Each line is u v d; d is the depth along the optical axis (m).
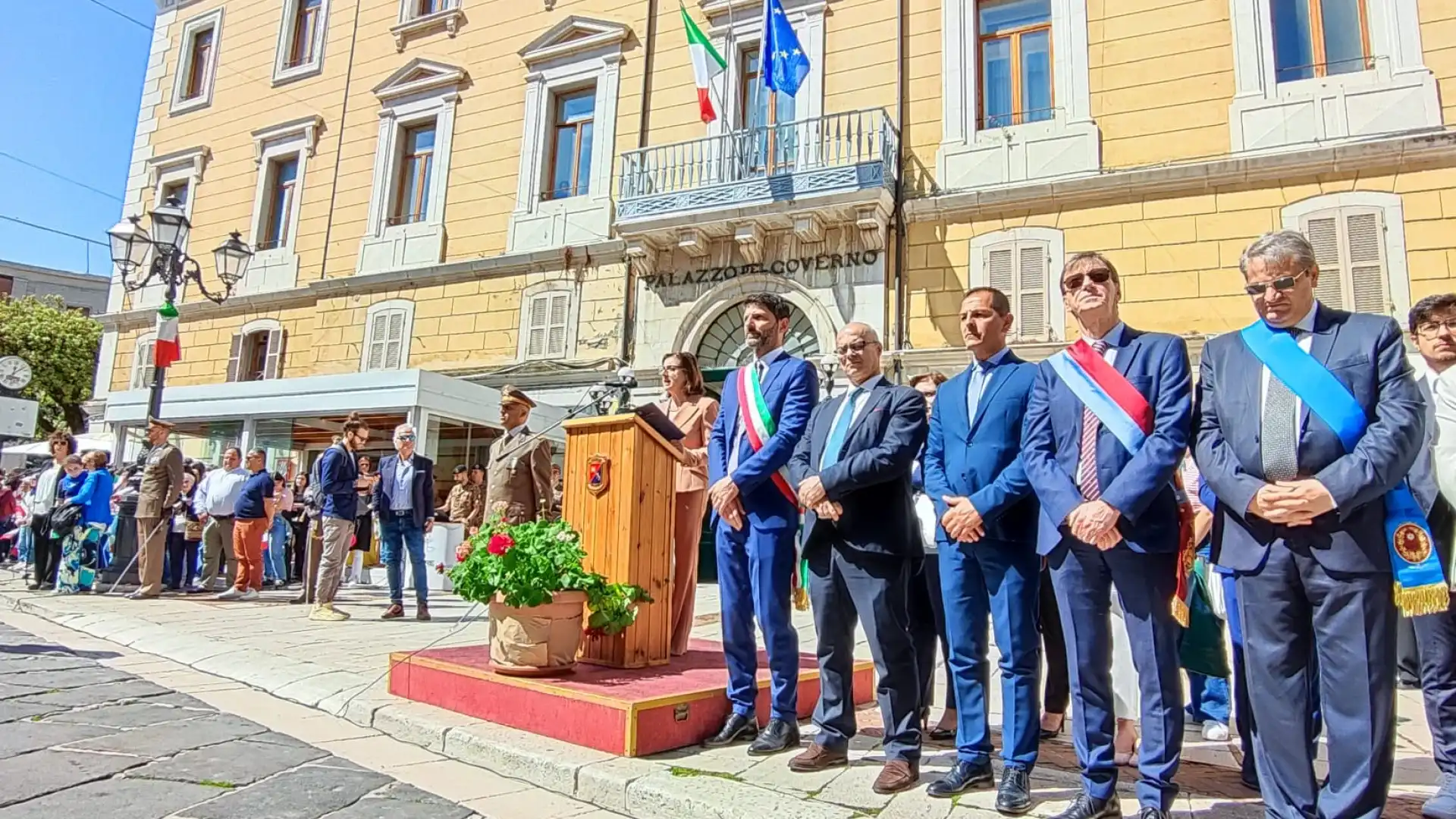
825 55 12.59
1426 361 3.45
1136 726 3.49
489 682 3.80
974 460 3.03
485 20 15.35
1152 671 2.65
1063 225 10.94
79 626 6.50
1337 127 9.88
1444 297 3.38
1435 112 9.52
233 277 11.19
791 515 3.53
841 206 11.42
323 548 7.24
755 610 3.64
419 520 7.32
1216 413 2.62
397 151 15.74
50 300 32.56
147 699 4.23
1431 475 3.20
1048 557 2.82
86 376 27.30
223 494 8.90
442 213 14.97
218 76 18.17
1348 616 2.33
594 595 3.90
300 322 15.99
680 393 4.95
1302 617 2.44
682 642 4.54
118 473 10.75
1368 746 2.29
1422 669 3.14
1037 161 11.17
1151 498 2.58
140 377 17.78
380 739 3.77
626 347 13.05
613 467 4.18
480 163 14.85
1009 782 2.77
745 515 3.55
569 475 4.38
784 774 3.12
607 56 14.03
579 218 13.80
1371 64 9.94
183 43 18.83
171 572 9.22
